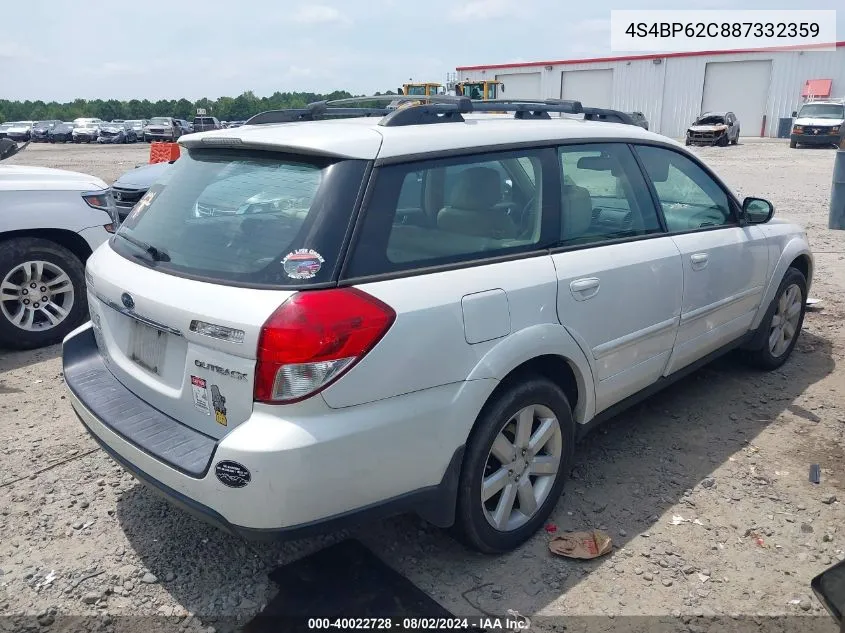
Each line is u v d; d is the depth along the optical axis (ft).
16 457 13.10
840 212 34.65
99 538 10.66
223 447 7.76
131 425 9.11
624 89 148.66
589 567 9.98
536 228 10.44
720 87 139.13
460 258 9.36
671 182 13.35
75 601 9.31
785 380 16.40
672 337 12.77
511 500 10.07
